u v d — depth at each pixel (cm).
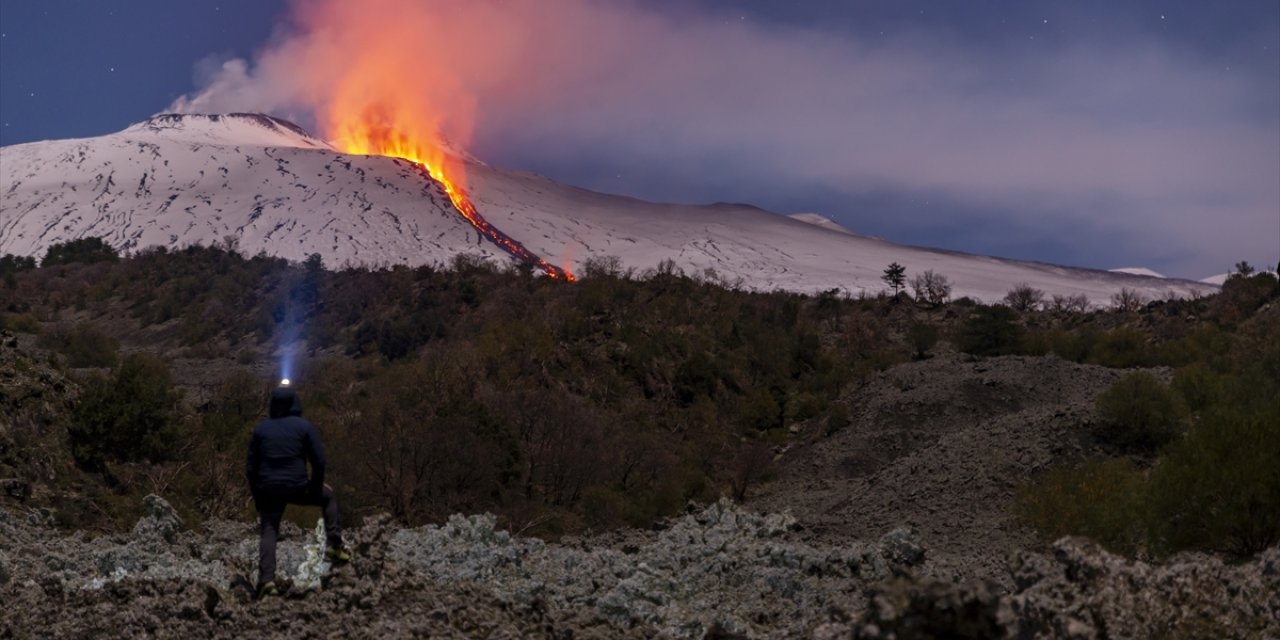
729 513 2247
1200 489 2158
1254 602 914
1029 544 3069
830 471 6500
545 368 8400
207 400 6200
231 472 3531
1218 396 4803
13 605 1046
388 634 955
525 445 5466
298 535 1886
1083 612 813
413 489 4419
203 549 1414
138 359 5919
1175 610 869
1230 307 10406
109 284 16800
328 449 4588
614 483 5516
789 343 9806
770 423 8038
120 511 2830
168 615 987
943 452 4616
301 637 958
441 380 6744
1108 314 12544
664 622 1226
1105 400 4575
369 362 10944
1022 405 7175
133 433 3375
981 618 647
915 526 3841
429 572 1350
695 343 9488
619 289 11106
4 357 3509
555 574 1421
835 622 765
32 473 2906
